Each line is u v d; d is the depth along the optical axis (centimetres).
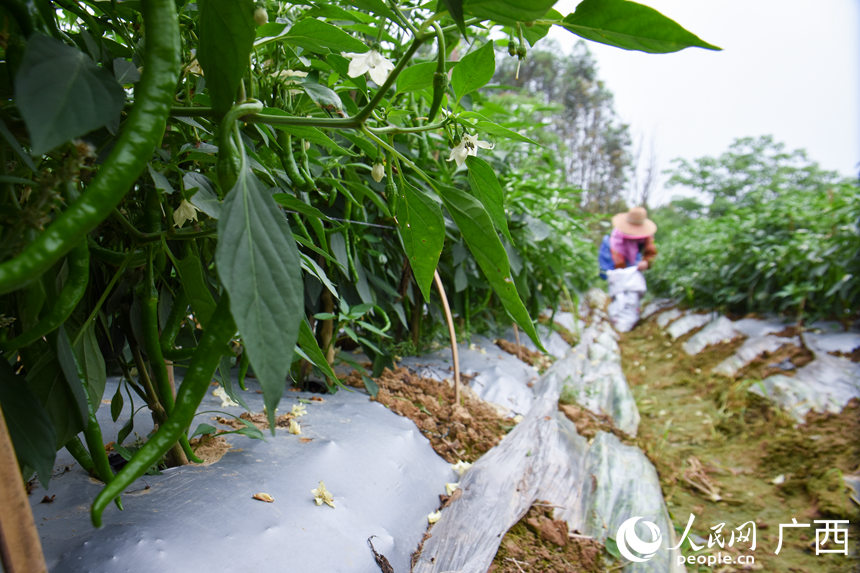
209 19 52
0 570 46
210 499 94
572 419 229
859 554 180
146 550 77
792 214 427
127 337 89
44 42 42
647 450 239
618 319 618
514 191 247
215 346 51
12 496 46
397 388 193
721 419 299
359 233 166
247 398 150
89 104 41
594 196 2184
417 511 131
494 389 227
